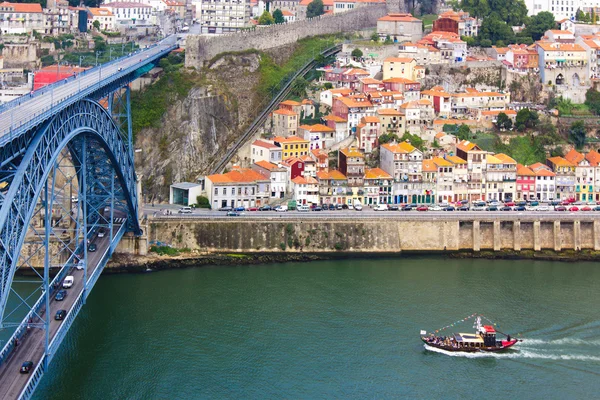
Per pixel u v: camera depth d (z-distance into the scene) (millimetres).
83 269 194750
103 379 168125
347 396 164500
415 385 169750
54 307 172875
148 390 164500
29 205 144750
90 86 194375
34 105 164875
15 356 149375
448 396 165375
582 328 196250
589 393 168000
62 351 179875
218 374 171625
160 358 177625
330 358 179625
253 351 181875
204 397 162625
